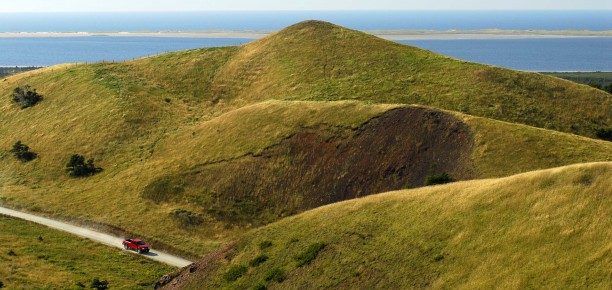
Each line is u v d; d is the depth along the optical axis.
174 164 76.94
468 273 31.97
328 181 66.00
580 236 30.66
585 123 78.88
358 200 45.09
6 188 79.81
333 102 79.62
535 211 33.81
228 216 65.81
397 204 41.69
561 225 31.89
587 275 28.25
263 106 84.44
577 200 32.97
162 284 46.66
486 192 37.62
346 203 45.19
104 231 65.81
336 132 71.56
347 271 37.12
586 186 33.66
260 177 69.50
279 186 67.69
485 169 59.03
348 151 68.25
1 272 48.19
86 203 72.69
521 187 36.28
